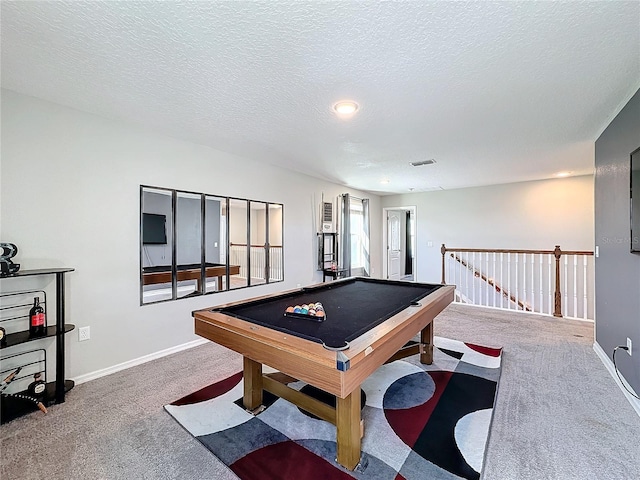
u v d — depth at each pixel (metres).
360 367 1.38
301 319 1.95
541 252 4.60
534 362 2.85
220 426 1.92
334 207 5.72
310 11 1.39
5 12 1.40
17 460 1.63
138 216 2.90
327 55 1.73
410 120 2.66
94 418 2.01
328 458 1.64
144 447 1.73
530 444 1.73
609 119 2.63
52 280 2.37
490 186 5.98
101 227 2.65
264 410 2.10
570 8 1.36
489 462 1.60
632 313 2.23
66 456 1.66
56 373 2.18
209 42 1.62
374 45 1.64
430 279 6.77
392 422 1.95
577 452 1.66
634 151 2.07
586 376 2.56
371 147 3.47
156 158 3.03
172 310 3.18
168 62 1.81
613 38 1.56
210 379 2.57
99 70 1.91
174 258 3.20
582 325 4.04
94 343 2.61
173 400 2.23
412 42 1.61
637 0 1.30
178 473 1.54
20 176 2.22
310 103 2.34
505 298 5.66
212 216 3.58
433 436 1.81
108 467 1.58
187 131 2.98
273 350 1.52
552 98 2.25
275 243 4.44
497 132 2.96
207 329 1.91
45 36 1.58
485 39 1.58
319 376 1.34
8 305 2.19
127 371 2.73
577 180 5.14
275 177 4.43
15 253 2.06
